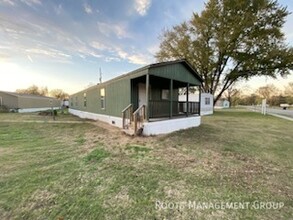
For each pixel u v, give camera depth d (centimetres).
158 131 777
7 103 2444
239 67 2070
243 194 292
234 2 1836
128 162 434
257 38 1875
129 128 798
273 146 611
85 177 349
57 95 6181
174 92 1286
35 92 5794
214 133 842
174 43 2259
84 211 242
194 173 373
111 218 228
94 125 1098
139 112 782
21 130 916
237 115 1994
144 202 265
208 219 229
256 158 479
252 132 882
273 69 1930
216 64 2077
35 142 648
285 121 1387
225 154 509
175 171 382
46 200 268
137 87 984
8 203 259
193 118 1043
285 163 443
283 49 1852
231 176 362
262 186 321
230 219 229
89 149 549
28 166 407
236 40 1933
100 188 306
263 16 1872
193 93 2333
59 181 331
